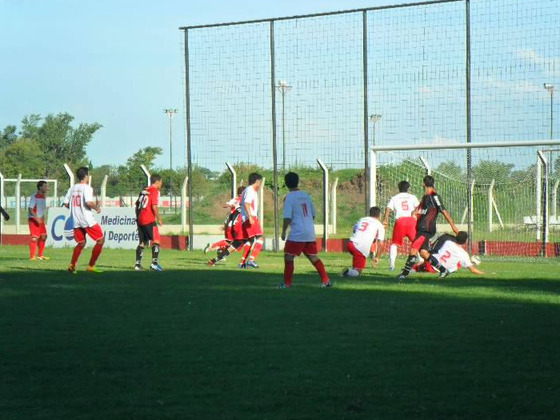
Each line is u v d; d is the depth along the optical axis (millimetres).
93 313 12031
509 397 7027
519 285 16156
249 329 10500
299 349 9133
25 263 23109
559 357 8656
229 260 25062
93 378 7785
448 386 7410
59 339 9820
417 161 27062
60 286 15977
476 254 27016
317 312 12047
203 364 8367
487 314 11773
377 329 10461
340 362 8438
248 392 7242
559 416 6488
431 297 13945
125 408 6754
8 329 10570
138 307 12711
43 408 6766
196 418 6473
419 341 9586
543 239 25906
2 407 6789
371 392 7219
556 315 11656
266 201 38094
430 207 18328
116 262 23750
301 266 22266
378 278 18094
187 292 14859
